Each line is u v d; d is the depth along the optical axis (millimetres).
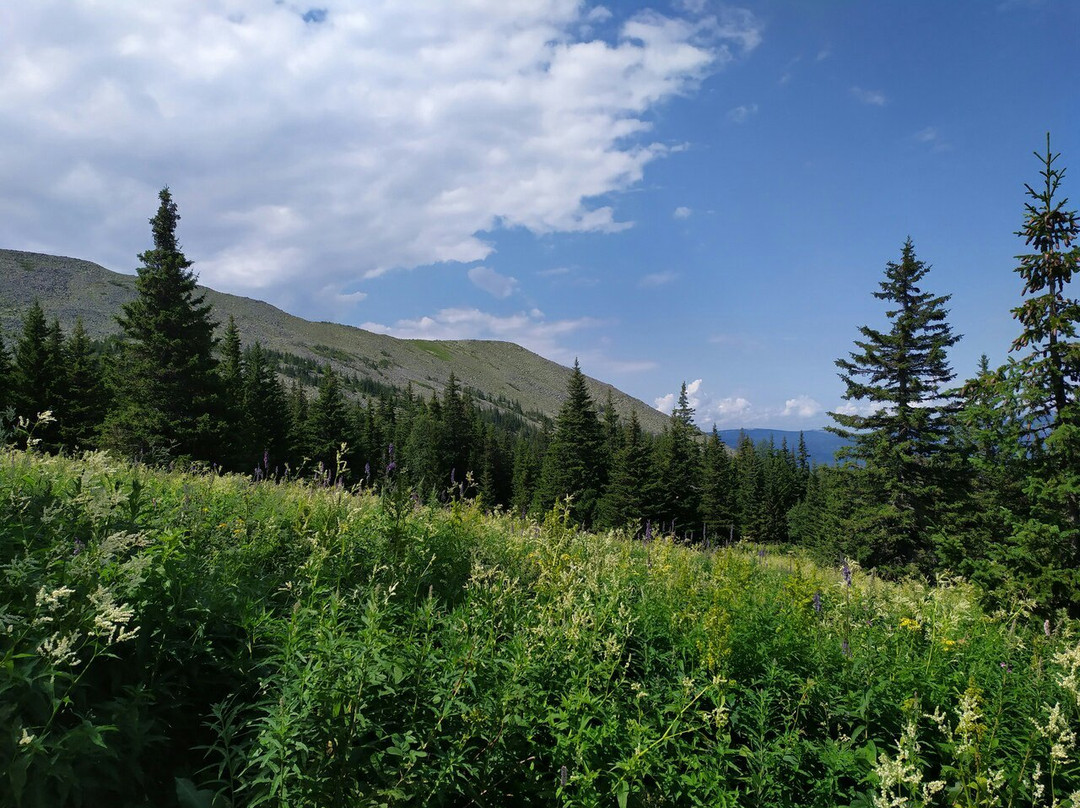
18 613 3209
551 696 4293
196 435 34406
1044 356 10906
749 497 75875
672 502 56688
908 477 28250
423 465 63562
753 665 5305
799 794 4133
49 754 2785
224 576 4941
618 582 6398
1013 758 4250
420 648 4023
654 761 3838
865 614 7074
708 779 3832
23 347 46906
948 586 9328
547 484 58312
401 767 3314
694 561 10867
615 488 51812
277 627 4109
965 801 3705
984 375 11836
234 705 3861
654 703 4457
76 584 3291
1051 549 10031
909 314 28969
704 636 5211
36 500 4797
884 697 4957
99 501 3996
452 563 6730
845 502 31094
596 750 3836
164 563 4105
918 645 6207
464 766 3453
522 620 4797
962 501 25812
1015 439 11234
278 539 6629
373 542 6730
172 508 5965
